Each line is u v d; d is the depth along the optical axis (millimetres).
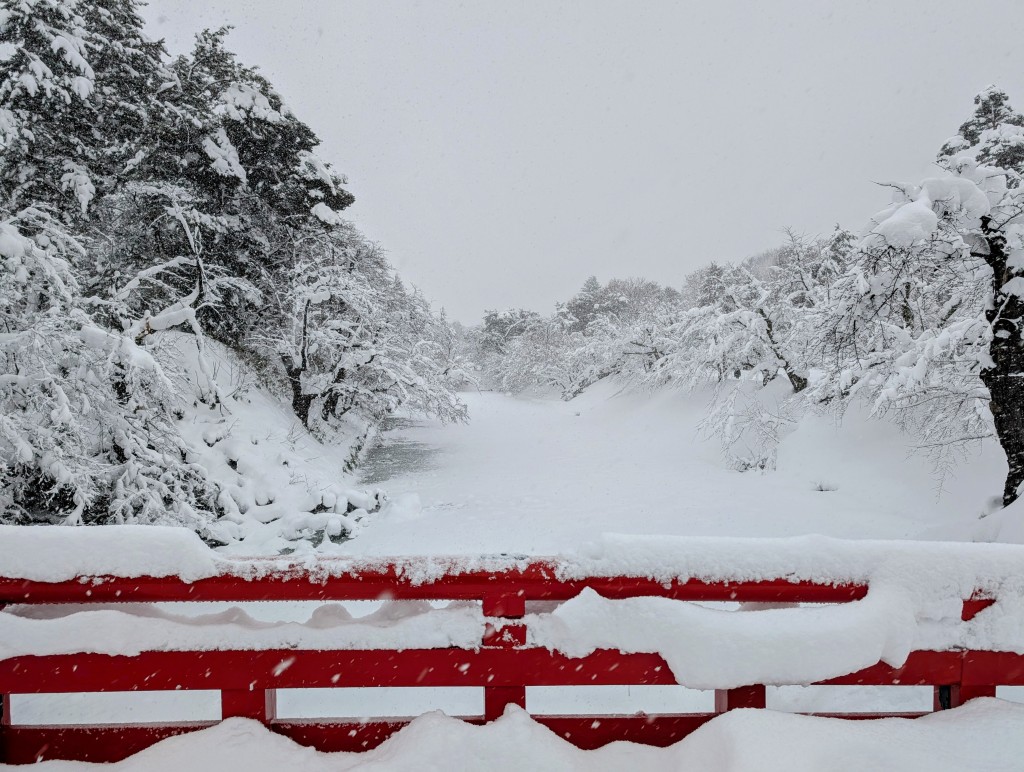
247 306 15734
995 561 1599
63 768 1521
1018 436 7031
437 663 1535
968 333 8086
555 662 1544
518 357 48938
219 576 1502
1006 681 1575
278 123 15000
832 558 1578
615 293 53438
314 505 9492
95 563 1471
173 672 1494
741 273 19484
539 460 17328
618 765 1525
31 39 10320
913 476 10531
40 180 10906
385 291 22234
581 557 1586
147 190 12094
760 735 1421
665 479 13719
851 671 1467
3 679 1454
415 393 18594
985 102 19906
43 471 6895
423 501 11945
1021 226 6832
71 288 7777
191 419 10812
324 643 1523
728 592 1572
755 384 18609
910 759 1372
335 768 1467
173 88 13477
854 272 7805
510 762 1412
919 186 6844
